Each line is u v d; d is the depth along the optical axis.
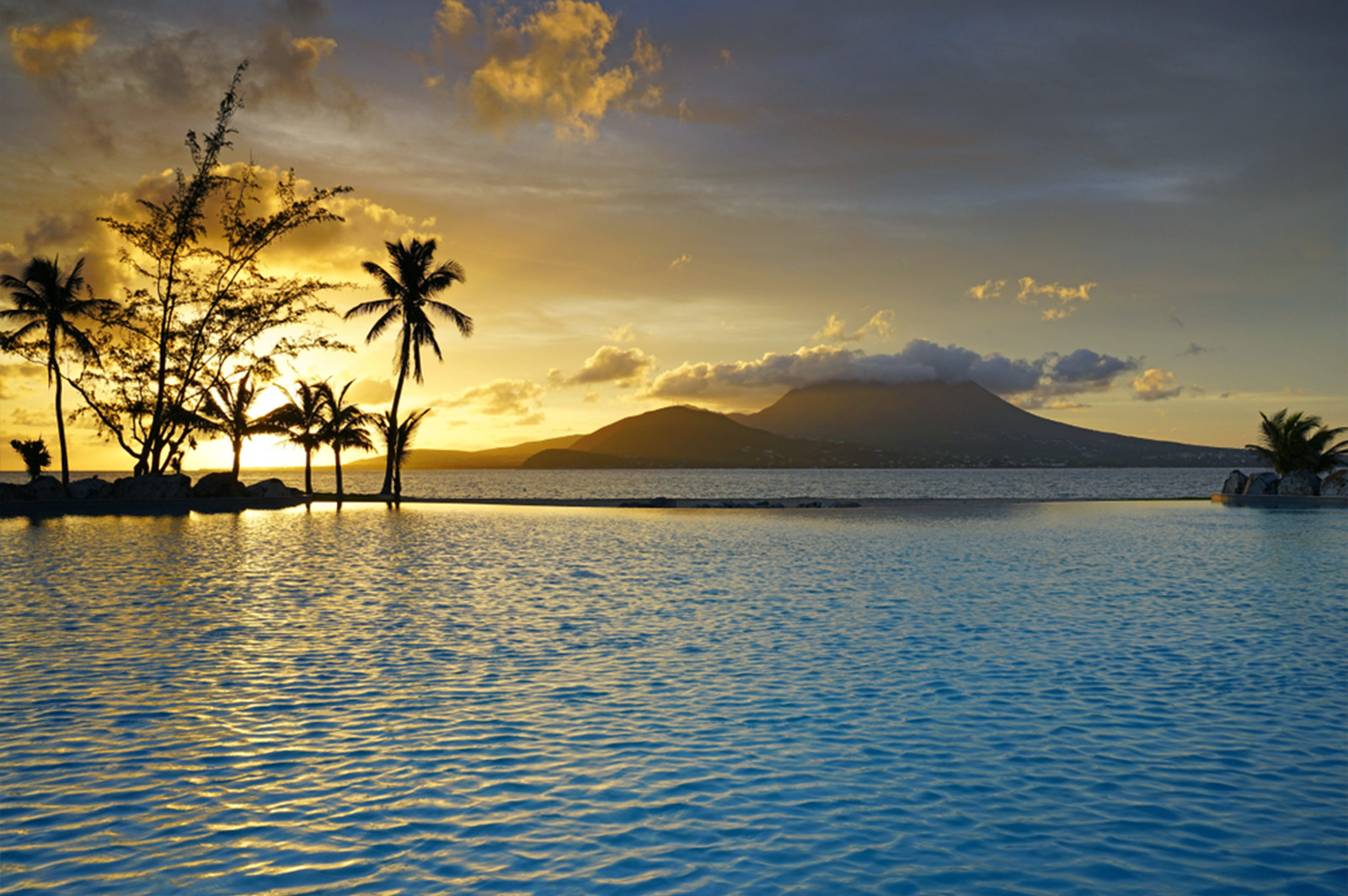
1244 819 6.35
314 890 5.16
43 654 11.60
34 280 48.47
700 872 5.46
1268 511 48.00
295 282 53.81
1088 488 150.00
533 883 5.29
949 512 48.88
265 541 29.78
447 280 53.56
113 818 6.24
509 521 41.47
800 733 8.34
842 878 5.38
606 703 9.34
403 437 56.62
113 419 51.97
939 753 7.77
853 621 14.51
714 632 13.50
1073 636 13.14
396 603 16.34
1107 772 7.29
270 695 9.62
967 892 5.21
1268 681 10.31
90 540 30.08
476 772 7.23
